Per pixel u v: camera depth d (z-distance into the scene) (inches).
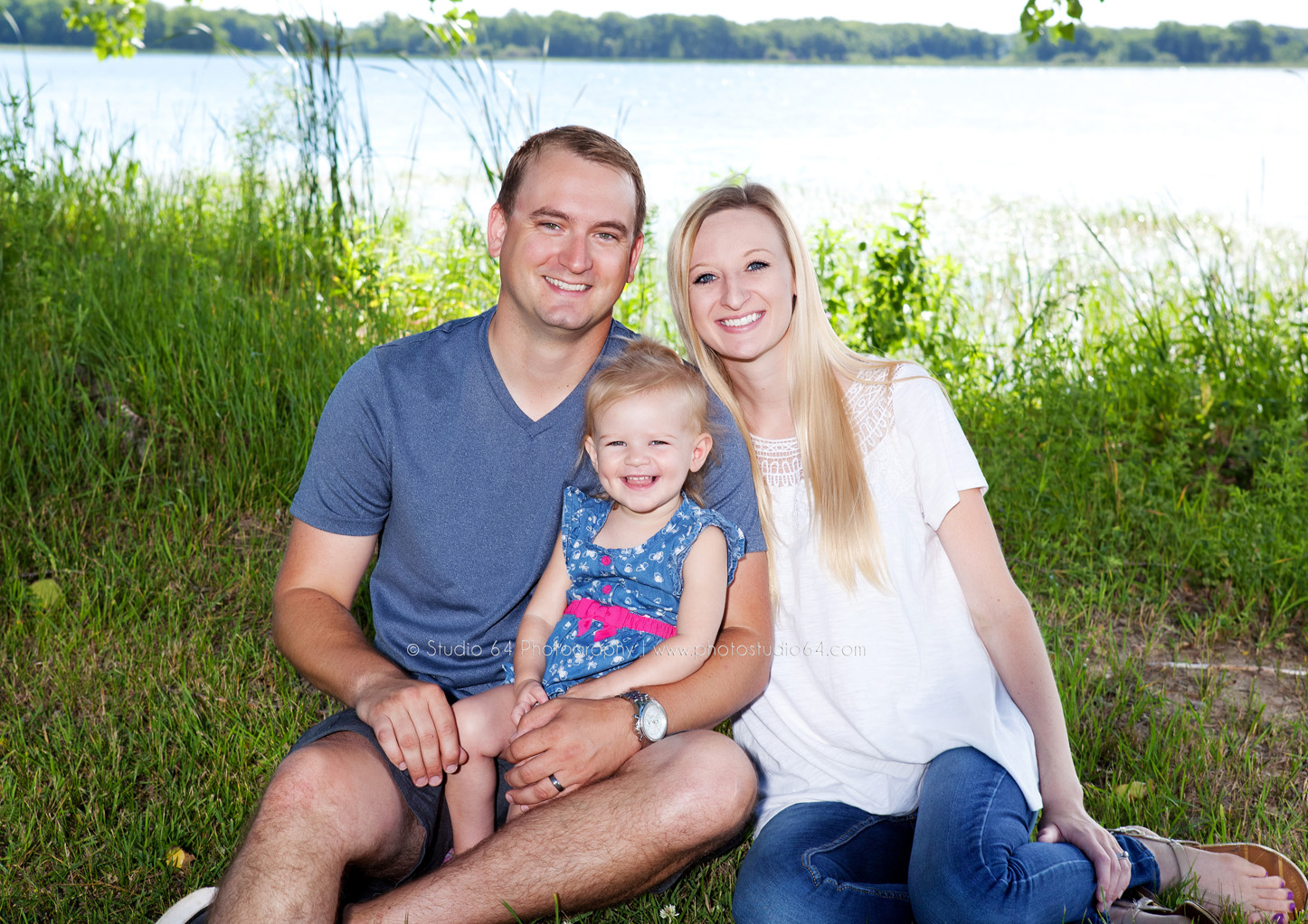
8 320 212.1
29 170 273.4
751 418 113.3
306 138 310.7
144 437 195.5
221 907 80.9
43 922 99.6
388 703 90.6
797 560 106.6
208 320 220.2
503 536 104.5
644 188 106.8
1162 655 157.0
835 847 96.1
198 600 158.7
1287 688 147.9
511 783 93.0
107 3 378.0
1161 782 121.2
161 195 319.3
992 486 195.5
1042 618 161.9
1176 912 97.0
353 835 86.5
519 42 4330.7
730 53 4894.2
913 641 102.5
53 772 116.9
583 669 102.6
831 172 781.9
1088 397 226.1
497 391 103.7
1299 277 304.8
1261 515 178.7
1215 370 239.0
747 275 105.7
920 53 5007.4
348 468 103.8
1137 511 185.8
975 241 474.3
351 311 249.3
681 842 89.9
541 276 99.6
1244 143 1088.8
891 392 105.7
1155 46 4266.7
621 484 103.5
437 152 746.2
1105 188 710.5
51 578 160.7
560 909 88.7
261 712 131.5
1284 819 115.6
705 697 98.5
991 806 92.6
